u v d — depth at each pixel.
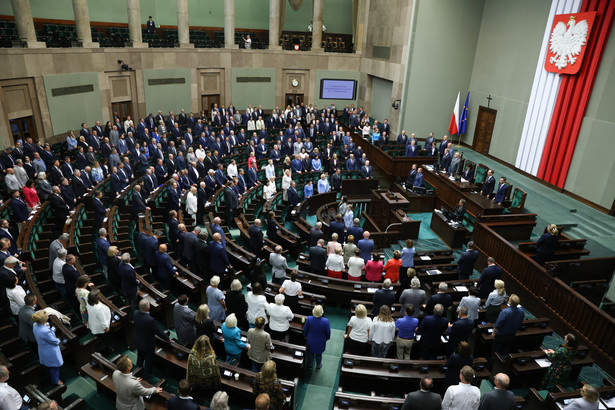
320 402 6.99
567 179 16.75
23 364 6.58
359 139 23.11
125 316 7.50
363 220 15.60
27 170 13.46
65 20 22.42
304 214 15.19
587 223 14.34
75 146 17.11
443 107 23.84
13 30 18.72
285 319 7.15
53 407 4.29
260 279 7.86
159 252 8.62
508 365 7.24
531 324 8.20
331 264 9.60
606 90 14.86
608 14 14.49
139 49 22.61
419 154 19.67
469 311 7.91
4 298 8.11
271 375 5.26
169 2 27.06
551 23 17.19
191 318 6.79
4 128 16.28
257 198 15.55
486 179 15.80
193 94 25.78
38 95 17.61
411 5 21.97
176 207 13.09
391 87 25.66
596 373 8.35
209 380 5.68
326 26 31.28
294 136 21.55
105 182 14.18
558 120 17.00
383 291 7.73
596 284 10.34
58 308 8.02
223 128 20.69
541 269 10.20
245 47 26.97
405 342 7.05
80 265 8.95
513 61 19.80
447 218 14.12
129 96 22.80
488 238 12.35
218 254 9.12
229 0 25.55
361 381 6.82
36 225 10.66
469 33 22.53
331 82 29.17
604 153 15.04
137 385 5.15
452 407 5.04
